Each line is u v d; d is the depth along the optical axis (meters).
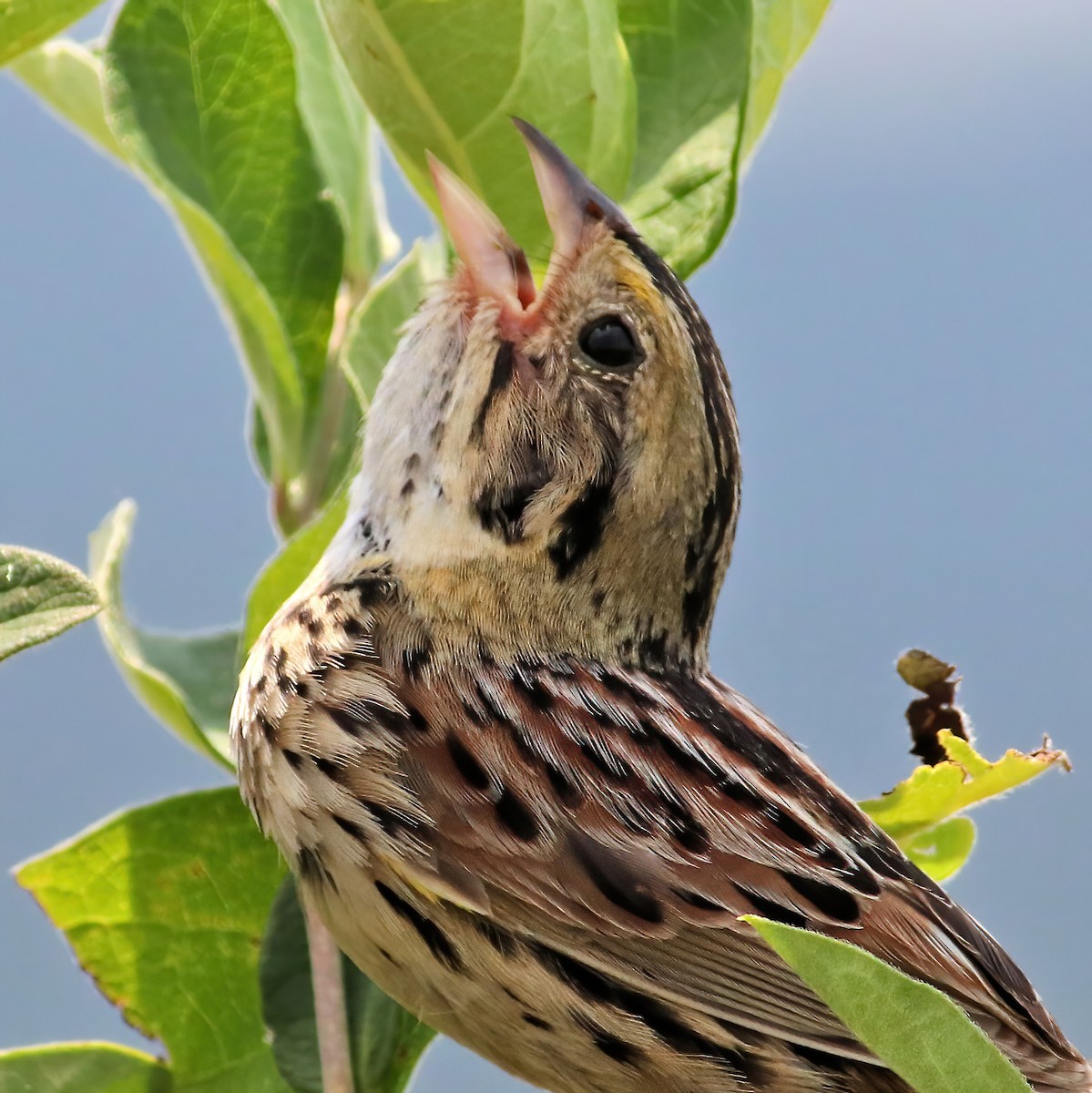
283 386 1.75
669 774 1.75
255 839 1.76
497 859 1.75
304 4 1.76
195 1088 1.75
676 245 1.75
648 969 1.75
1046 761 1.75
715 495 1.76
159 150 1.75
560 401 1.76
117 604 1.76
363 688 1.76
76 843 1.75
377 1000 1.75
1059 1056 1.75
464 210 1.75
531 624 1.76
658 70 1.75
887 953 1.75
